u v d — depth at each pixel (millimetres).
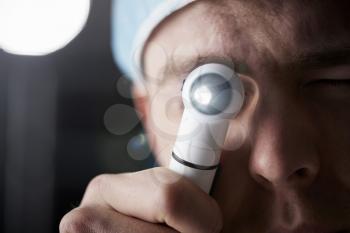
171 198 515
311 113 599
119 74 1629
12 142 1691
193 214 516
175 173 537
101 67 1657
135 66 742
